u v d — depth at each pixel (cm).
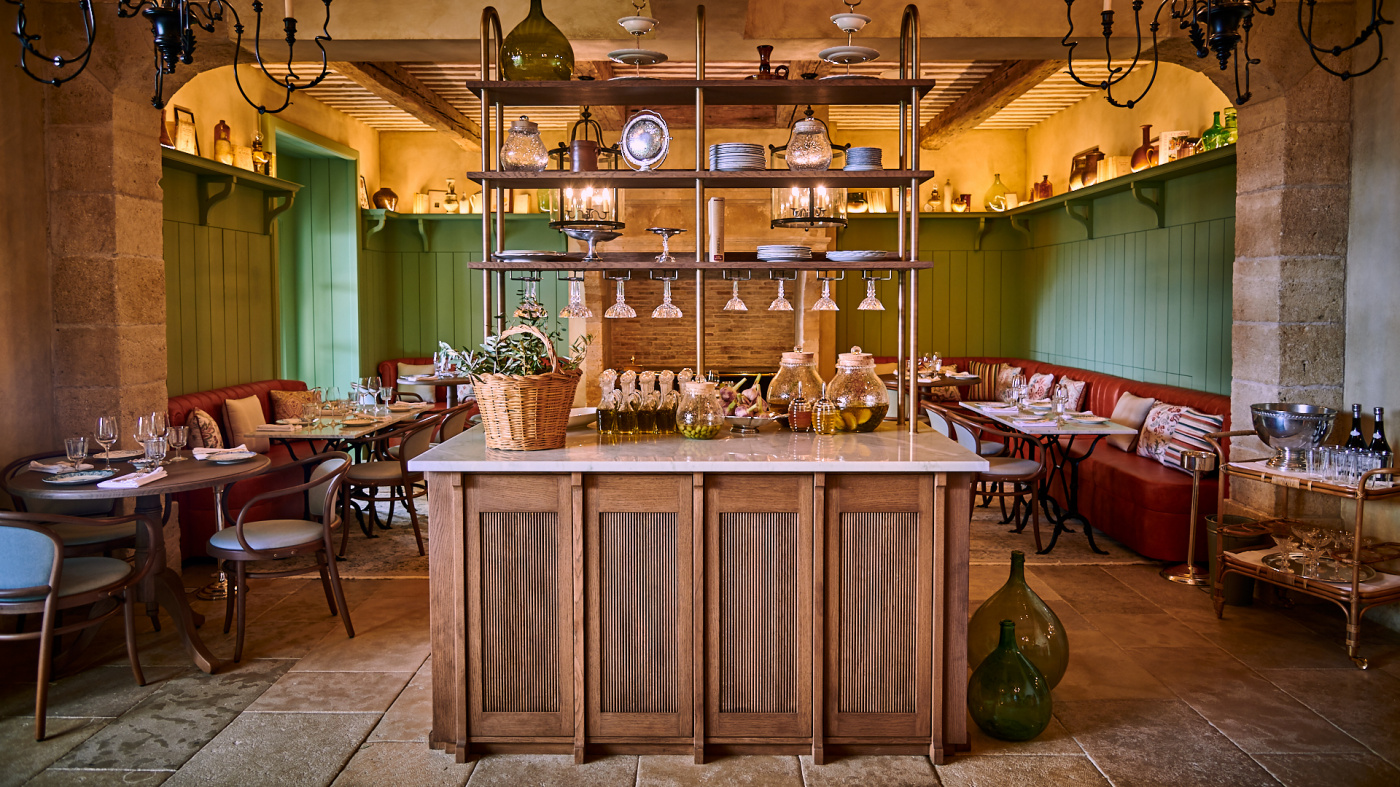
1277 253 471
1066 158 938
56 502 450
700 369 370
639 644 309
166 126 639
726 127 880
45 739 319
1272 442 438
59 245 455
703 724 309
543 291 1076
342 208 952
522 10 462
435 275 1088
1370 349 453
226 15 454
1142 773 297
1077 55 492
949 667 309
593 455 312
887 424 394
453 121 916
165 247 641
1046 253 973
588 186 370
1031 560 556
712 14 457
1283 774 296
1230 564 441
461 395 989
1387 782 290
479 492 305
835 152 385
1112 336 823
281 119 820
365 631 430
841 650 309
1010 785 290
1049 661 345
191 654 383
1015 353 1055
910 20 378
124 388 466
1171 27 453
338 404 668
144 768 299
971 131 1046
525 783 292
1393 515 439
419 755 311
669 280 376
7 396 430
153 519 377
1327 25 457
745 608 307
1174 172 677
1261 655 400
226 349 730
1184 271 699
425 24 460
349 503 572
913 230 370
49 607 323
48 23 447
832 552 306
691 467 299
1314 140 464
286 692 360
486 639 310
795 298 969
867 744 312
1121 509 573
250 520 562
